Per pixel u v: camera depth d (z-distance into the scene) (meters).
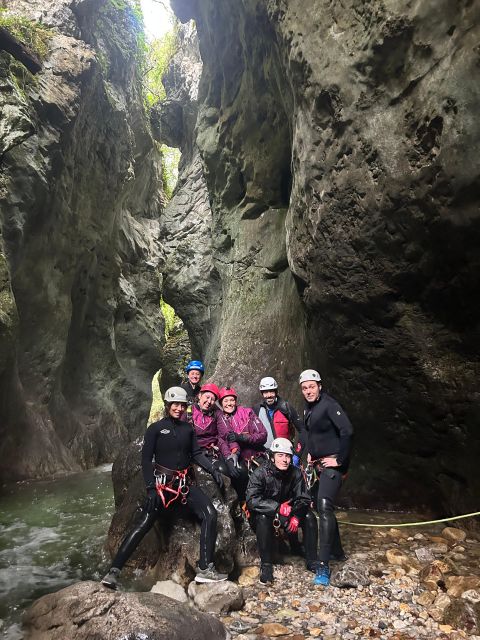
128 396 15.81
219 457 4.87
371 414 5.84
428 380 5.20
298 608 3.77
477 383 4.90
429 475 5.64
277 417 5.13
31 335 11.12
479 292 4.60
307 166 5.77
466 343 4.90
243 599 3.87
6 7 11.30
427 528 5.32
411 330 5.20
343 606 3.76
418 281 4.98
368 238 5.12
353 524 5.52
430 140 4.45
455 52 4.23
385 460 5.96
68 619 3.32
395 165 4.73
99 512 7.60
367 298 5.32
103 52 14.11
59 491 9.21
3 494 8.89
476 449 5.02
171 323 22.47
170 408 4.40
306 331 6.69
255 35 8.35
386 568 4.33
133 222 17.53
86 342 14.23
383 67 4.80
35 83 10.34
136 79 16.97
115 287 15.56
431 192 4.46
